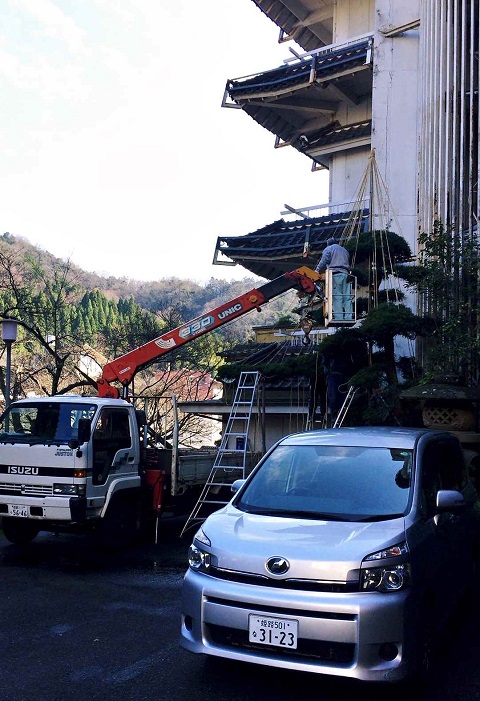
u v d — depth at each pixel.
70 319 25.52
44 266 37.44
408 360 12.41
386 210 14.98
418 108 14.38
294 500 5.22
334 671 4.05
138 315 27.41
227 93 19.95
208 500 11.29
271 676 4.80
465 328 9.67
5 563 8.70
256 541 4.55
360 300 13.22
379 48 15.73
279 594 4.22
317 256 18.06
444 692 4.56
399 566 4.29
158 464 10.62
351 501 5.07
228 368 12.73
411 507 4.91
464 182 11.08
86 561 8.84
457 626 6.02
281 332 14.70
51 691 4.56
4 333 13.02
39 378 22.95
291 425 15.40
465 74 11.27
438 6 12.51
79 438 8.70
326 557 4.26
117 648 5.40
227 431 11.71
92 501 8.80
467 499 6.22
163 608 6.57
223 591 4.38
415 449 5.50
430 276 10.10
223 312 12.52
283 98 19.69
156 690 4.57
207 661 5.10
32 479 8.76
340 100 19.97
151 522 10.58
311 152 20.77
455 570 5.41
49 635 5.75
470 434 9.06
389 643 4.11
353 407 11.46
